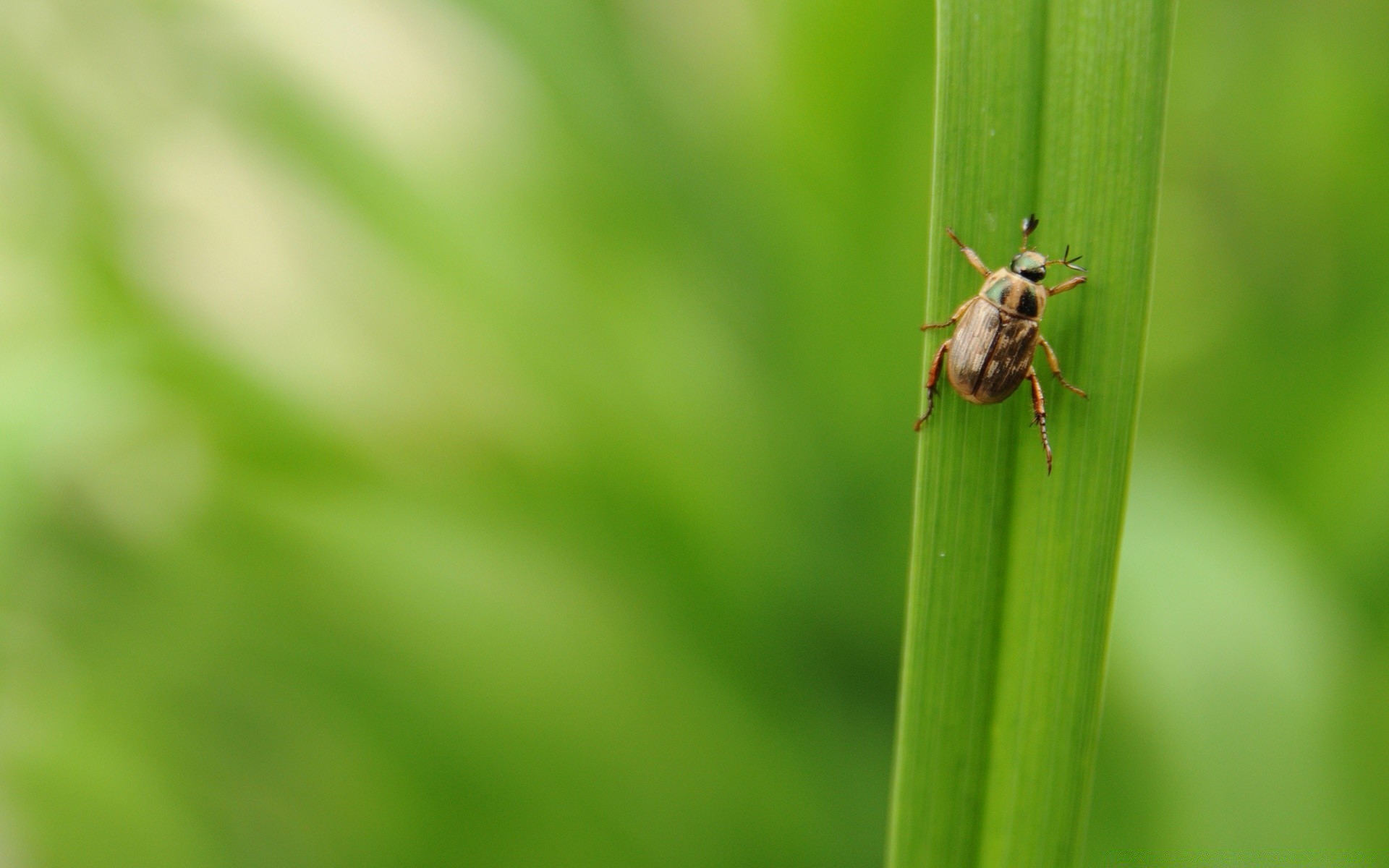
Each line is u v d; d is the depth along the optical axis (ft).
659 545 1.12
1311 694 1.00
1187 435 1.15
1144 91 0.89
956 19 0.90
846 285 1.20
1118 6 0.89
